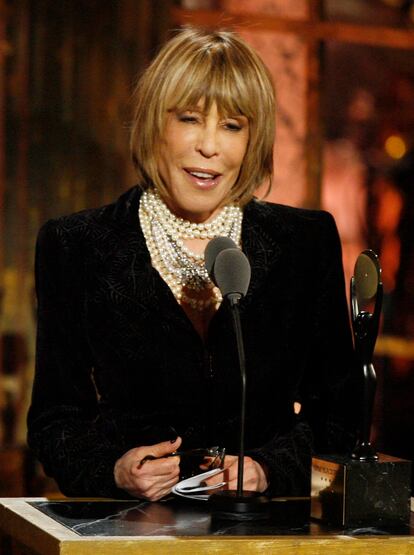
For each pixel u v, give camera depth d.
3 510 7.95
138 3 20.52
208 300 9.08
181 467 8.73
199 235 9.08
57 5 20.23
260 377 8.98
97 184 20.50
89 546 6.68
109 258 9.02
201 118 8.62
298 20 21.83
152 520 7.50
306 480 8.68
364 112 22.45
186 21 20.95
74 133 20.38
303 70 21.94
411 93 22.72
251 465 8.47
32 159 20.23
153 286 8.88
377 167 22.62
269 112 8.83
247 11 21.45
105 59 20.45
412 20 22.59
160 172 8.91
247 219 9.29
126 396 8.93
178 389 8.84
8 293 20.20
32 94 20.20
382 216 22.75
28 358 20.27
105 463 8.43
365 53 22.36
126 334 8.88
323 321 9.38
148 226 9.13
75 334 9.06
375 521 7.41
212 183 8.77
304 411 9.53
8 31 20.03
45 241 9.18
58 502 8.10
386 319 22.92
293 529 7.29
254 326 8.99
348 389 9.20
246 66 8.65
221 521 7.48
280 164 21.84
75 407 9.05
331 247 9.47
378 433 22.77
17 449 19.97
